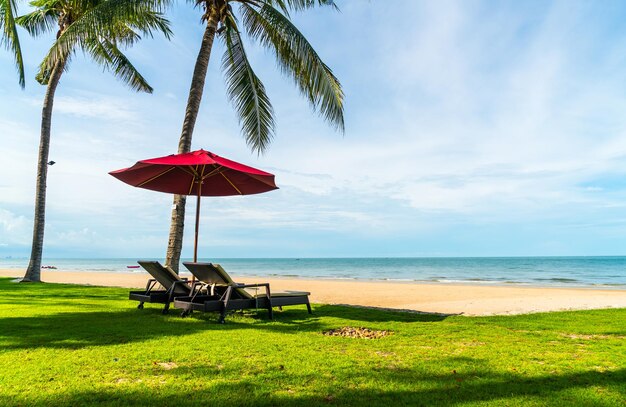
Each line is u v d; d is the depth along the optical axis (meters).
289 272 45.41
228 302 5.80
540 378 3.27
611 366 3.67
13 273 30.11
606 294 13.94
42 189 14.46
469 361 3.77
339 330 5.38
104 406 2.56
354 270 51.69
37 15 15.12
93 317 6.05
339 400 2.74
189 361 3.61
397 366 3.56
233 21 10.98
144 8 9.61
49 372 3.22
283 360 3.68
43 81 16.36
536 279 29.39
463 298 11.91
